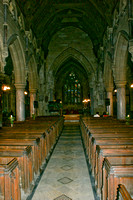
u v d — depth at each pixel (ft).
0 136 19.84
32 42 48.39
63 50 76.23
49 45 76.59
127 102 80.48
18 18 36.58
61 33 76.48
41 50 64.59
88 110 98.32
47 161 23.38
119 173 9.70
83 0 50.85
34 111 57.06
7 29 28.81
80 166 21.40
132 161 12.20
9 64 59.98
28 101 80.74
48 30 64.39
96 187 15.16
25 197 13.96
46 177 18.19
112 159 12.12
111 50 42.50
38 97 66.85
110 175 9.74
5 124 44.57
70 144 33.76
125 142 16.37
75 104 112.78
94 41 70.23
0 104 28.12
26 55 42.04
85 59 76.59
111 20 42.42
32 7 42.57
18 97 42.16
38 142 18.81
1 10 27.71
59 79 109.91
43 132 23.06
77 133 47.06
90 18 57.72
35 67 54.29
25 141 17.16
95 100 74.49
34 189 15.64
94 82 75.77
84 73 99.35
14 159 11.39
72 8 55.52
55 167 21.11
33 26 49.19
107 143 16.38
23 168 14.01
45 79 73.10
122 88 42.68
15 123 35.50
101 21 51.85
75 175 18.69
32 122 36.83
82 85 110.73
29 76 55.21
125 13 31.86
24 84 42.04
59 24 69.62
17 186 11.64
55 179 17.70
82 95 112.78
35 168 17.48
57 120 42.27
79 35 76.28
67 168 20.74
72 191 15.28
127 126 26.63
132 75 70.13
